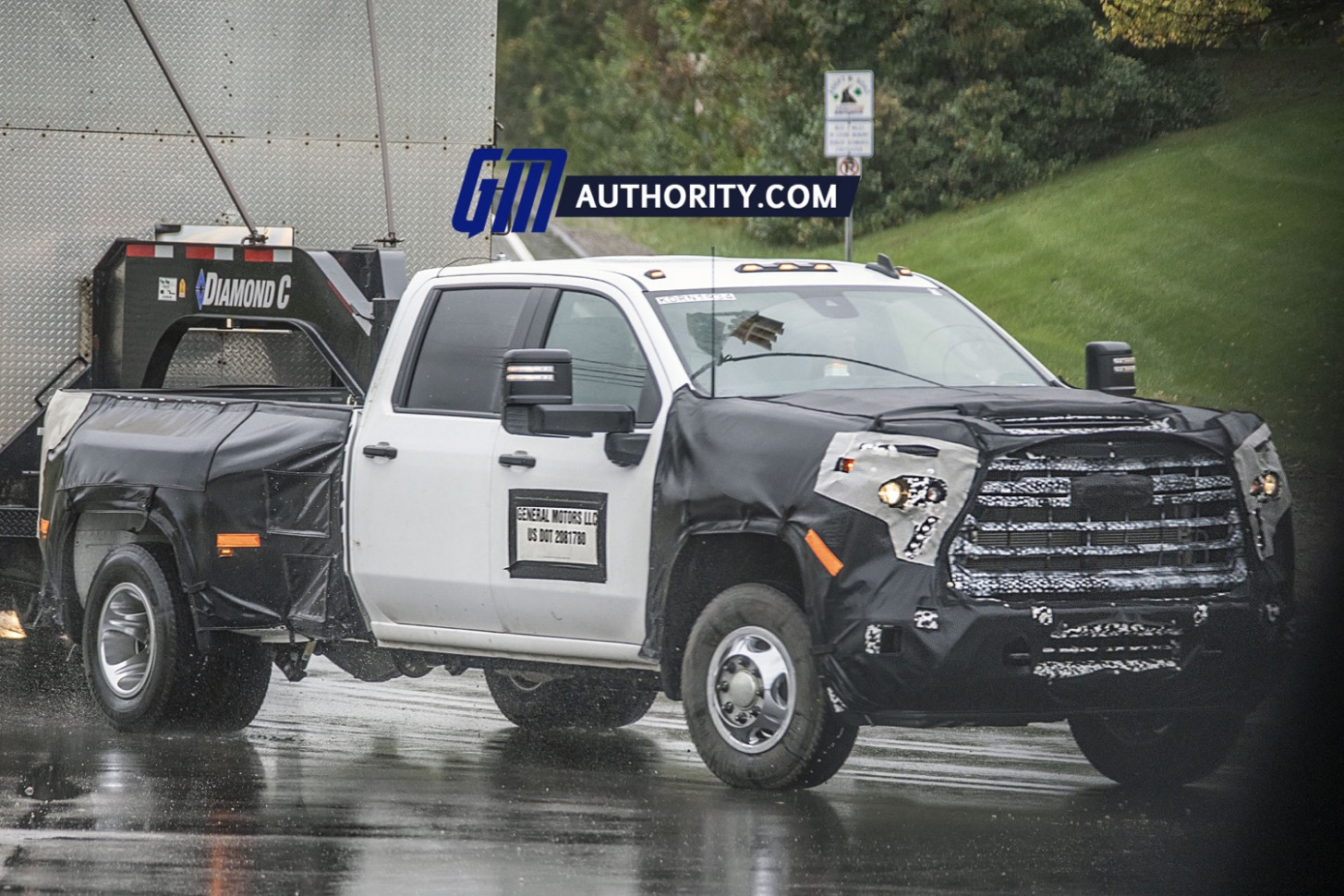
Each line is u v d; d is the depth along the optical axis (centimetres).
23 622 4169
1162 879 2202
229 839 2430
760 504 2606
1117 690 2553
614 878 2203
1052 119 12706
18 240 4381
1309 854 2344
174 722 3316
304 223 4466
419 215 4472
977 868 2253
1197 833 2472
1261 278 9231
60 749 3158
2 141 4384
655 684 2884
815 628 2547
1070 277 10106
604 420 2795
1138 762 2822
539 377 2788
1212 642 2589
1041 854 2334
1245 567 2652
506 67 19312
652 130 15450
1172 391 7650
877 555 2517
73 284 4400
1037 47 12838
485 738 3366
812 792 2758
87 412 3569
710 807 2628
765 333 2927
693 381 2822
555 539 2884
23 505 4169
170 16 4428
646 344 2881
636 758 3145
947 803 2683
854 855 2319
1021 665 2506
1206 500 2634
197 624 3266
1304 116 11900
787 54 13975
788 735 2616
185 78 4431
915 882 2181
